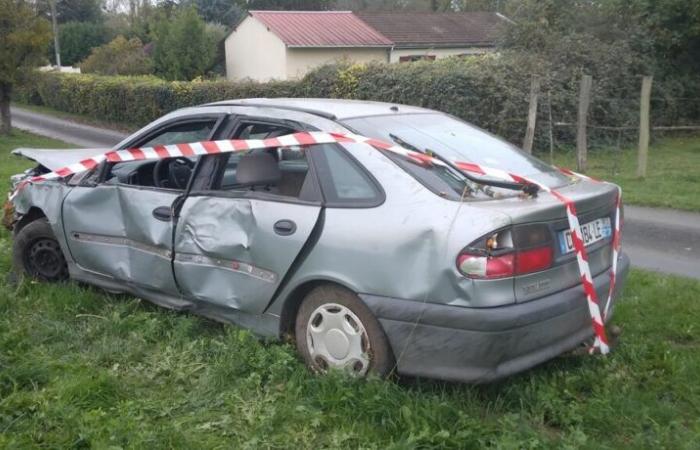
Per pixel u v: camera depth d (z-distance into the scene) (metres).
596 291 4.12
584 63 17.97
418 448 3.45
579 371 4.27
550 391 3.97
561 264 3.93
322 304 4.14
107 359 4.46
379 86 18.66
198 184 4.77
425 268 3.73
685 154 16.78
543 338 3.81
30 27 21.77
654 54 19.80
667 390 4.14
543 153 16.86
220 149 4.59
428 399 3.82
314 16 32.72
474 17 35.44
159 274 4.91
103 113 29.17
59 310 5.21
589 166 14.83
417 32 32.81
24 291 5.62
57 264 5.76
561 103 16.77
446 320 3.67
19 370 4.09
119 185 5.20
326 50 30.80
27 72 22.27
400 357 3.87
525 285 3.73
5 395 3.95
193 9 33.38
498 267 3.62
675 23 19.78
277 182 4.45
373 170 4.10
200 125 5.12
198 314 4.89
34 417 3.66
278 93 21.75
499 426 3.64
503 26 19.77
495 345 3.63
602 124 17.70
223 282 4.57
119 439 3.48
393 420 3.66
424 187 3.95
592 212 4.21
